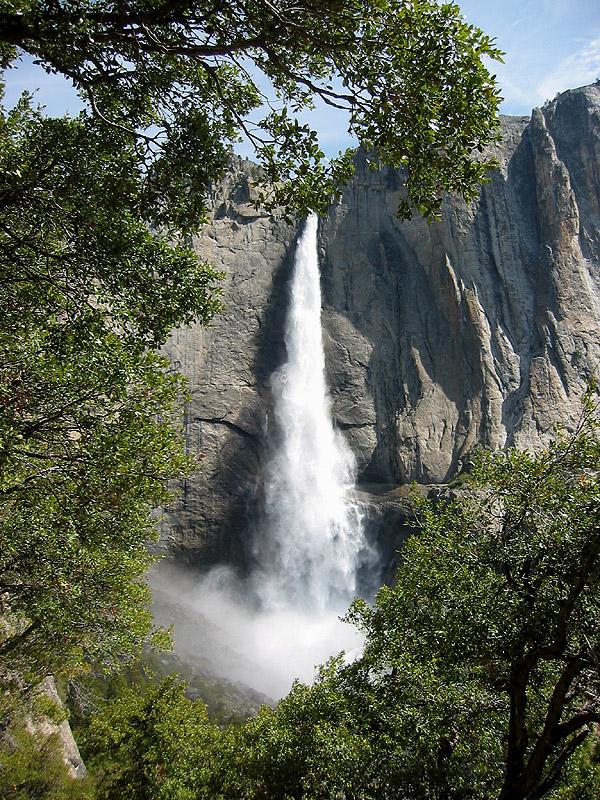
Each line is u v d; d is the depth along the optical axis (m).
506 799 8.16
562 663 9.51
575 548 8.33
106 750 17.92
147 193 8.70
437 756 9.88
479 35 6.65
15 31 6.54
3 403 8.26
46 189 8.32
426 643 9.90
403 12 6.57
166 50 7.16
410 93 6.84
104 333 9.05
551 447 9.86
